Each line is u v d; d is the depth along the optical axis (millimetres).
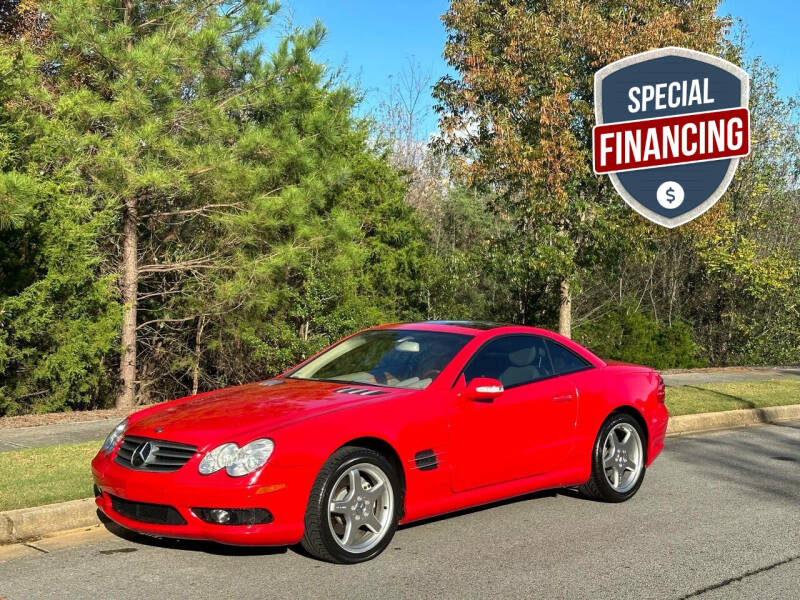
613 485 7117
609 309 27109
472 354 6328
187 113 14930
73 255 12680
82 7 13812
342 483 5238
